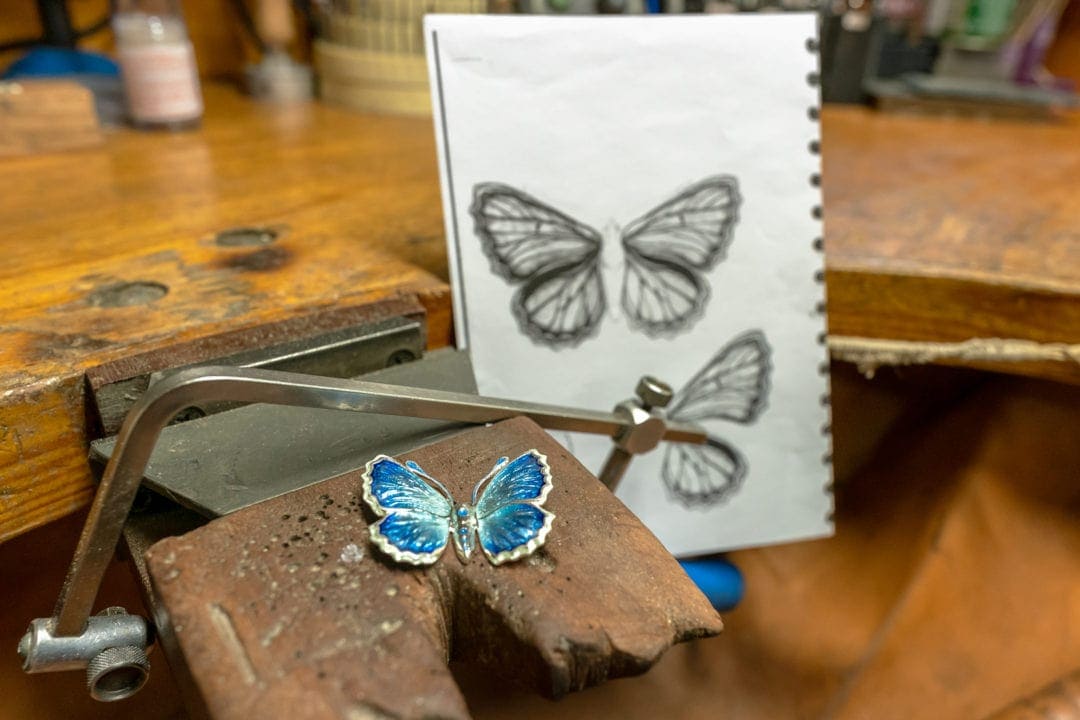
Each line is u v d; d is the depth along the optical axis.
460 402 0.15
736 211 0.22
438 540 0.13
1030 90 0.40
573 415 0.17
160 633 0.13
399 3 0.36
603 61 0.20
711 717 0.26
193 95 0.34
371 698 0.11
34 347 0.17
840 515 0.29
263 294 0.19
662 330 0.22
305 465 0.15
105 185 0.27
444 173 0.20
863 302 0.23
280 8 0.39
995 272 0.22
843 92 0.42
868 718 0.25
